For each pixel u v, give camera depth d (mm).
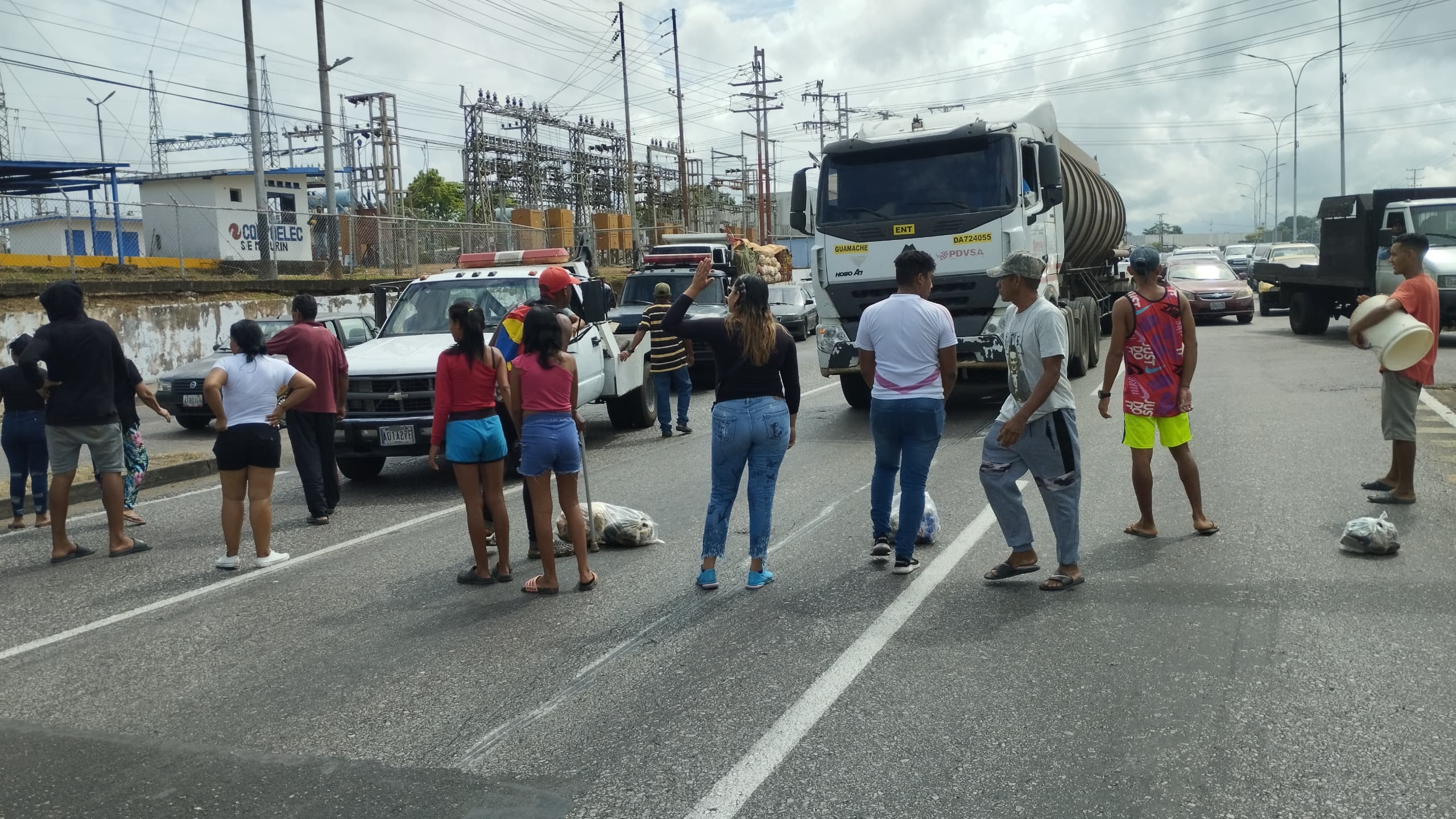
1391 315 7770
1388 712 4398
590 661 5398
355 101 48781
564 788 4031
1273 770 3941
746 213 71125
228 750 4516
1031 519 8055
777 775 4059
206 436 15547
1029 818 3666
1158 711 4488
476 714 4777
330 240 31234
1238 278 30375
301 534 8859
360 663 5543
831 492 9461
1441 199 19469
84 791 4176
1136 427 7234
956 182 13156
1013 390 6258
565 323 6730
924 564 6938
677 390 14031
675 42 53781
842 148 13578
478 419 6859
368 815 3893
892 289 13305
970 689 4805
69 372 8070
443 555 7867
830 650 5391
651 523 7898
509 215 49594
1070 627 5570
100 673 5562
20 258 26109
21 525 9594
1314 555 6707
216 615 6539
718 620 5973
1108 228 21281
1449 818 3572
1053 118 16391
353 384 10523
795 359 6629
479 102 46938
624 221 56844
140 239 31797
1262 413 12625
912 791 3891
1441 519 7457
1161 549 7004
